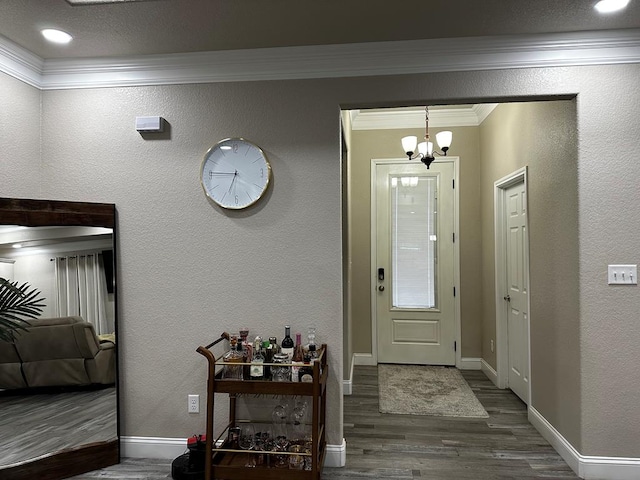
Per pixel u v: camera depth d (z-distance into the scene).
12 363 2.32
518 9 2.09
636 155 2.31
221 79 2.56
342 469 2.42
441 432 2.92
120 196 2.62
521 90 2.38
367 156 4.63
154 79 2.60
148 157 2.61
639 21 2.19
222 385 2.18
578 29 2.28
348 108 2.58
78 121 2.65
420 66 2.44
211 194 2.54
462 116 4.47
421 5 2.05
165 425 2.56
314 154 2.51
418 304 4.59
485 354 4.29
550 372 2.72
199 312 2.56
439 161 4.54
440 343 4.55
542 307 2.84
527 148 3.09
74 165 2.65
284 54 2.48
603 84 2.34
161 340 2.57
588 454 2.30
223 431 2.41
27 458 2.28
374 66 2.46
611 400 2.29
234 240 2.55
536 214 2.93
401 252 4.62
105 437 2.49
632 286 2.30
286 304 2.51
